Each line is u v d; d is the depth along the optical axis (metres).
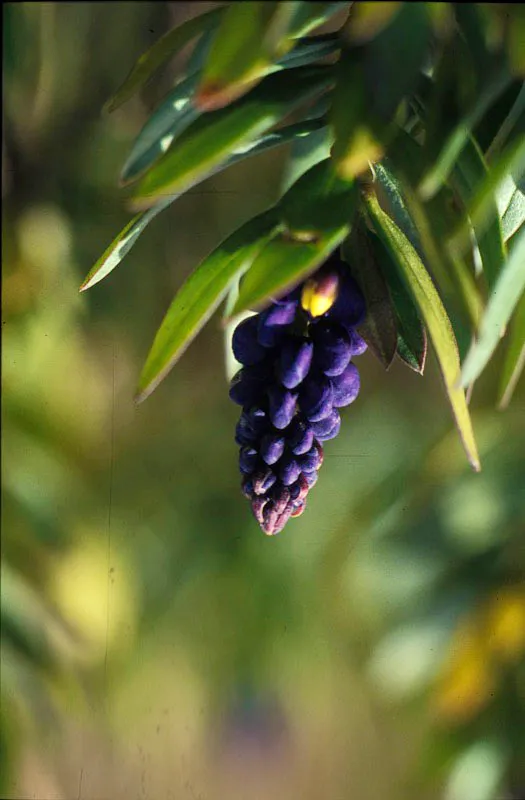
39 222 0.63
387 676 0.53
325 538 0.74
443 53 0.34
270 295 0.34
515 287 0.34
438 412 0.72
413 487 0.52
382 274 0.36
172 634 0.80
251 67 0.33
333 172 0.34
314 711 0.83
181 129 0.36
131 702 0.79
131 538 0.78
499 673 0.50
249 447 0.36
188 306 0.35
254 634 0.79
